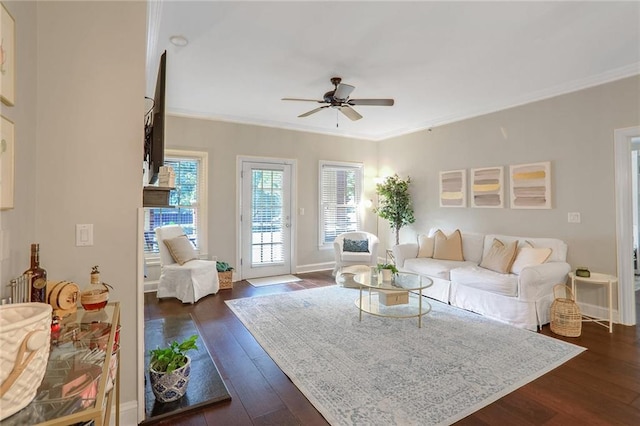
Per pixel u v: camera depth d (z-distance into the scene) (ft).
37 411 2.79
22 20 4.75
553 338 9.80
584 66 10.66
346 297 14.06
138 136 6.08
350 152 20.86
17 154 4.62
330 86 12.42
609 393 7.00
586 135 11.89
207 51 9.61
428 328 10.53
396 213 18.75
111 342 4.16
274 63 10.41
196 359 8.45
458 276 12.64
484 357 8.57
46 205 5.45
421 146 18.65
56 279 5.53
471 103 14.57
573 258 12.23
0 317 3.13
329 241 20.30
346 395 6.93
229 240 17.06
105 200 5.87
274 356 8.68
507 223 14.40
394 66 10.62
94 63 5.77
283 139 18.54
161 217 15.67
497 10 7.55
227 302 13.39
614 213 11.23
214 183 16.60
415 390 7.09
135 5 6.06
